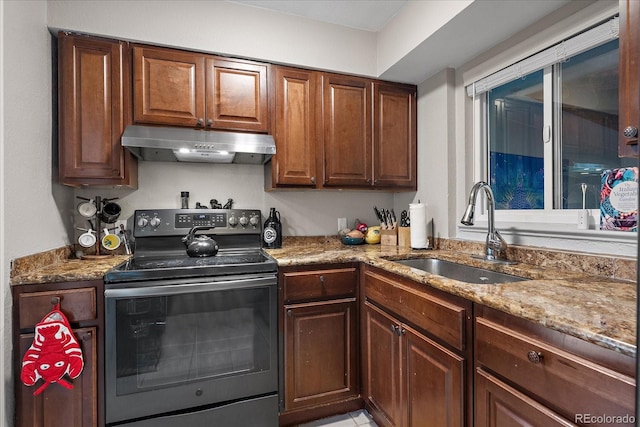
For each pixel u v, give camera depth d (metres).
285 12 2.07
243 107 1.98
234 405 1.62
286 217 2.41
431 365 1.26
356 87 2.25
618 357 0.68
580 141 1.50
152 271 1.50
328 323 1.81
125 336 1.46
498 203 1.96
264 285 1.67
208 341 1.59
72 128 1.71
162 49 1.85
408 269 1.45
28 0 1.48
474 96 2.07
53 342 1.33
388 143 2.33
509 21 1.62
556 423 0.79
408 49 1.94
